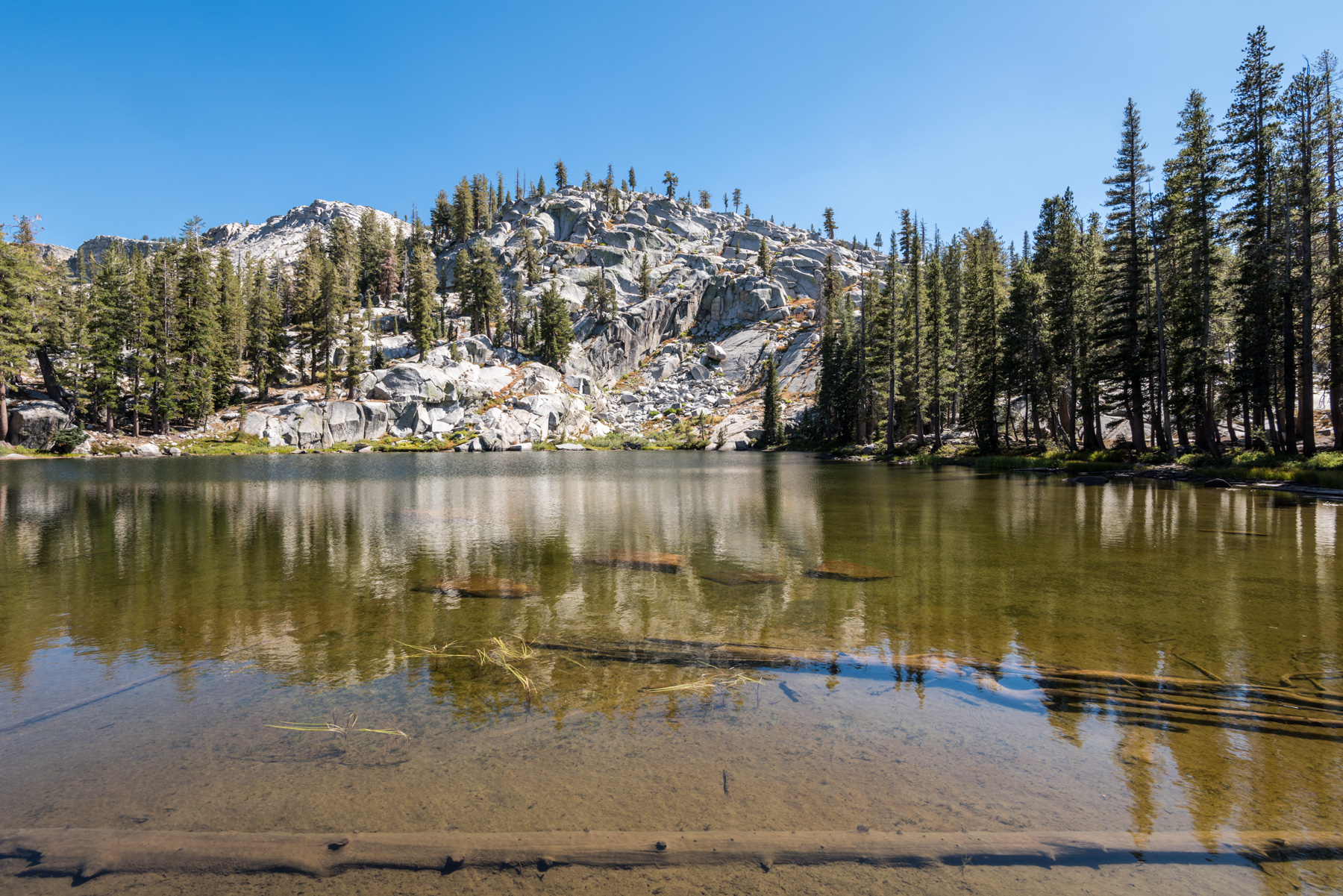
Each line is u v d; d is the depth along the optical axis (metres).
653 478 32.62
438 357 90.31
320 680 5.33
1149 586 8.70
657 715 4.61
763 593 8.50
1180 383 30.31
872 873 2.87
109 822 3.30
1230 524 14.41
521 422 82.88
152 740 4.23
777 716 4.58
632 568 10.27
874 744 4.14
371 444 73.44
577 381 101.56
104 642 6.41
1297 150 25.77
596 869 2.90
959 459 41.69
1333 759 3.88
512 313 115.50
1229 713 4.57
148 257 71.44
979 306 45.72
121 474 35.31
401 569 10.24
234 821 3.31
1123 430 45.94
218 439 65.25
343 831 3.21
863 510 18.22
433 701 4.89
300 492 24.62
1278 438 27.45
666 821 3.28
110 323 59.16
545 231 160.50
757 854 3.00
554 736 4.27
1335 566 9.91
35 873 2.89
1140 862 2.93
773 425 79.88
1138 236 32.22
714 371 110.12
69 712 4.70
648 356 120.50
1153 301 32.91
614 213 170.00
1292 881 2.77
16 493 24.00
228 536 13.81
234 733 4.33
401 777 3.73
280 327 86.94
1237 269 28.14
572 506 19.88
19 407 54.16
